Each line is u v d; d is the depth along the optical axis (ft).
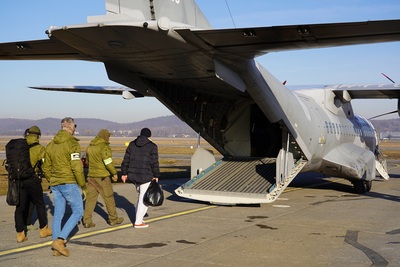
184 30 25.13
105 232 27.02
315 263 20.18
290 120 41.50
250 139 47.14
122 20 25.89
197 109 42.55
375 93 52.60
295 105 43.06
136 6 27.73
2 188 53.57
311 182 62.18
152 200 27.55
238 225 29.27
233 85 33.17
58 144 22.16
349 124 57.16
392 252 22.13
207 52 28.81
